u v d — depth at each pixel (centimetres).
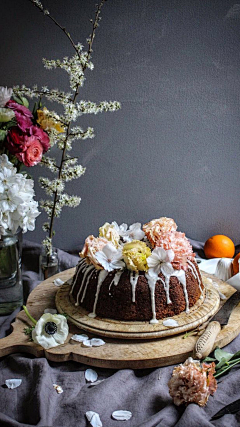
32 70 179
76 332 131
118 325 129
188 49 179
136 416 107
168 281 131
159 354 120
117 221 196
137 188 193
